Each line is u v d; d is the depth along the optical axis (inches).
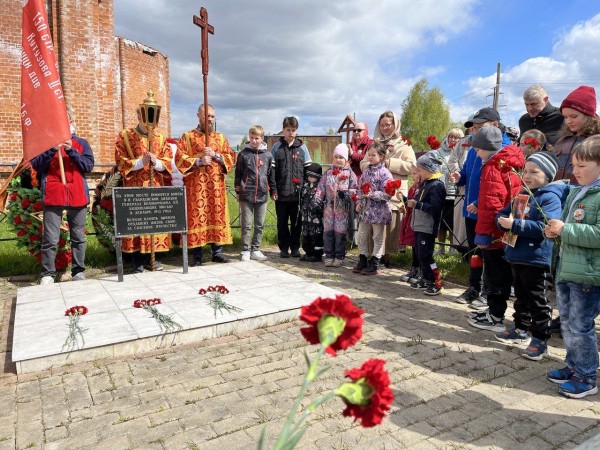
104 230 243.3
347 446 92.0
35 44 191.2
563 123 189.0
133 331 139.8
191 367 128.0
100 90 490.3
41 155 196.1
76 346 130.0
